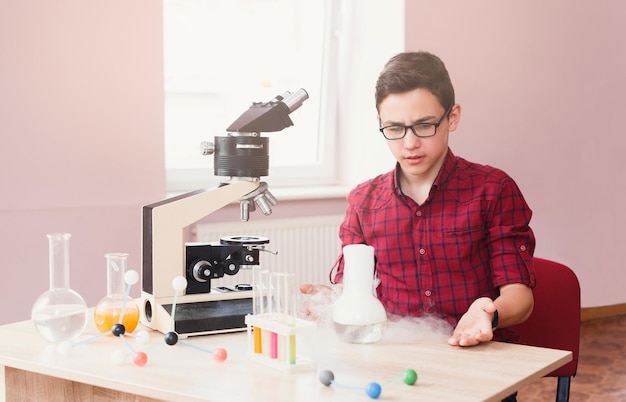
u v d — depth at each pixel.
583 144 4.73
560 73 4.60
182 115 3.92
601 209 4.85
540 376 1.45
